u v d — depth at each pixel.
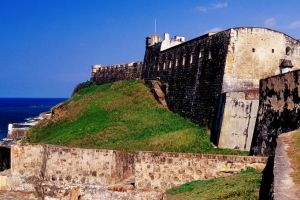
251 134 34.91
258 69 42.62
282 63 42.78
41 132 60.75
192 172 26.16
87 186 28.62
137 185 26.80
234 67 42.06
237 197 19.72
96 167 30.12
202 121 44.41
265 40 43.06
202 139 39.78
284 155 17.12
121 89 64.25
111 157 29.94
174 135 40.69
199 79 47.16
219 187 22.72
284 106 27.31
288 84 27.02
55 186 30.05
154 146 39.03
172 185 26.31
